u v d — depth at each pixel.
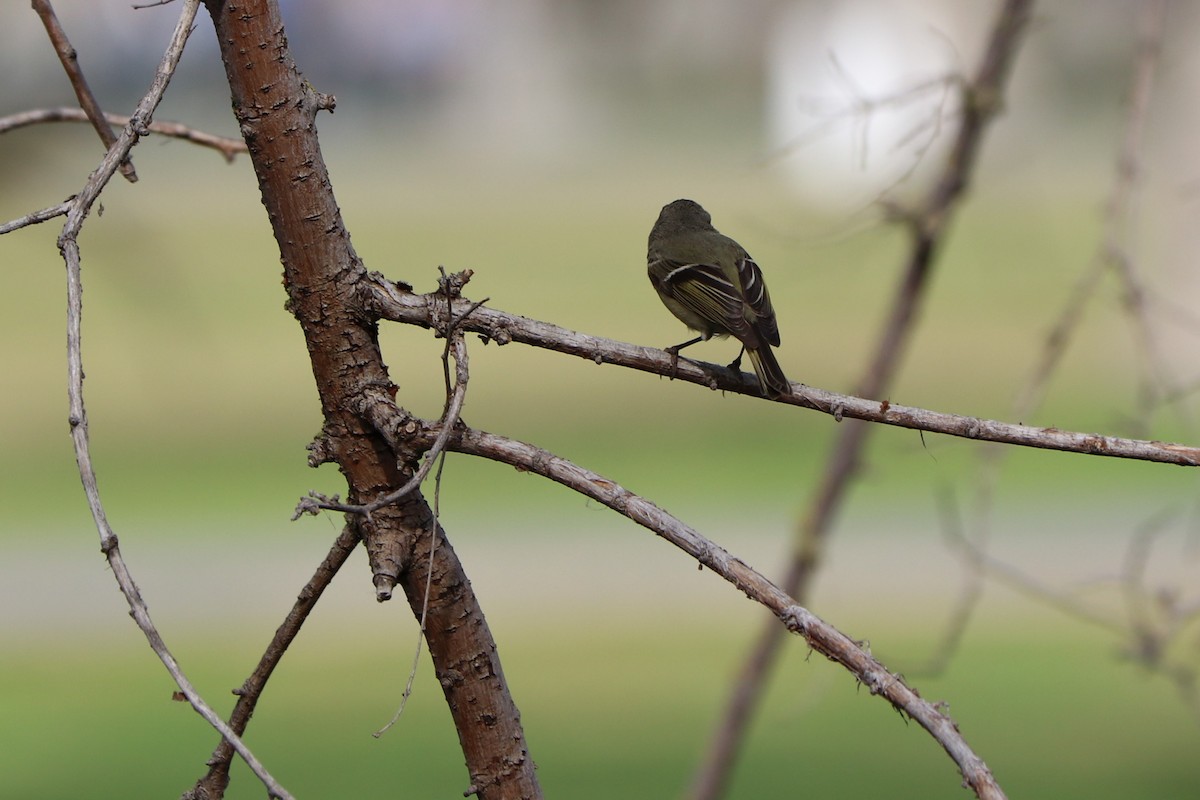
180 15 3.83
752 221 7.04
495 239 34.78
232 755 4.28
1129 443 4.02
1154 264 18.56
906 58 8.10
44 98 7.63
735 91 42.53
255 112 4.12
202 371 26.36
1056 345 6.26
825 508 6.98
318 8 45.41
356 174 44.78
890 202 6.69
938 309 28.36
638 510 3.76
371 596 17.48
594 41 45.00
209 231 32.16
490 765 4.32
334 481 20.98
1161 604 6.70
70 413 3.46
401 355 27.31
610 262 32.59
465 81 47.47
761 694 7.15
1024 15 6.99
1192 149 18.25
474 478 22.31
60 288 30.45
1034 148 8.33
